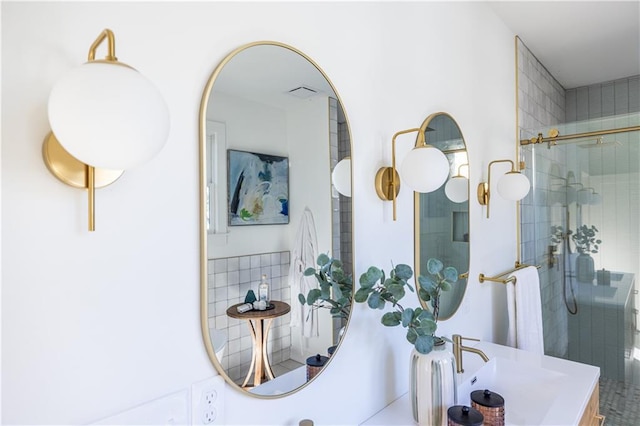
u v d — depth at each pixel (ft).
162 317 2.29
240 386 2.70
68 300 1.93
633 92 10.48
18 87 1.79
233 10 2.71
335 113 3.52
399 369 4.33
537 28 7.62
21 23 1.81
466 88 5.92
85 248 1.99
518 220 7.72
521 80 8.13
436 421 3.59
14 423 1.77
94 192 1.98
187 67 2.43
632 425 7.33
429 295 4.21
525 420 4.48
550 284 8.73
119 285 2.11
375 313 4.00
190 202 2.43
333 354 3.48
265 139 2.90
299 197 3.17
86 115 1.46
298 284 3.16
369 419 3.86
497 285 6.94
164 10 2.33
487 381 4.99
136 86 1.57
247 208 2.76
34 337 1.83
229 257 2.64
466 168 5.84
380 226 4.11
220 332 2.58
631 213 8.21
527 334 6.33
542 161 8.55
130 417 2.14
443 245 5.27
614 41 8.23
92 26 2.03
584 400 4.03
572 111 11.49
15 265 1.78
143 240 2.21
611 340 8.59
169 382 2.32
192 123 2.45
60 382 1.91
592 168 8.63
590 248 8.77
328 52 3.51
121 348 2.12
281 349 3.01
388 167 4.17
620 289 8.45
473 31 6.18
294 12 3.18
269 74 2.93
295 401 3.12
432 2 5.12
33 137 1.83
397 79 4.40
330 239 3.47
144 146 1.60
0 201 1.74
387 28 4.27
